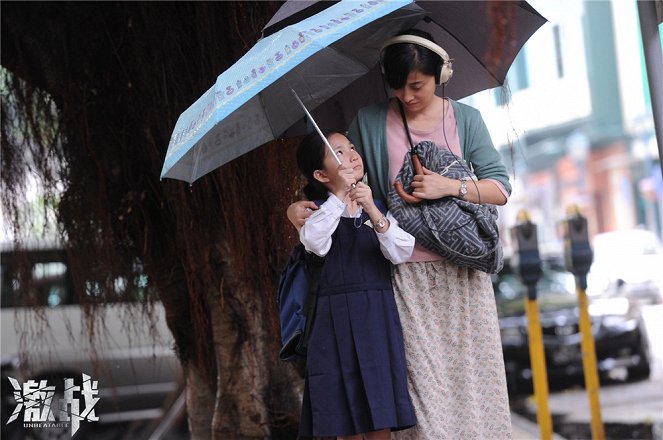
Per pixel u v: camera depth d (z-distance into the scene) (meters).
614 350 21.62
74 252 10.80
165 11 9.77
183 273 10.71
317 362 6.56
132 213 10.61
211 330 10.31
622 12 53.97
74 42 10.34
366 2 6.18
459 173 6.66
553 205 61.25
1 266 19.25
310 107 7.10
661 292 30.48
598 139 56.34
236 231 9.58
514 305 22.34
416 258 6.70
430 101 6.89
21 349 11.93
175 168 6.45
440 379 6.62
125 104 10.34
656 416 17.67
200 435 10.74
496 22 6.91
